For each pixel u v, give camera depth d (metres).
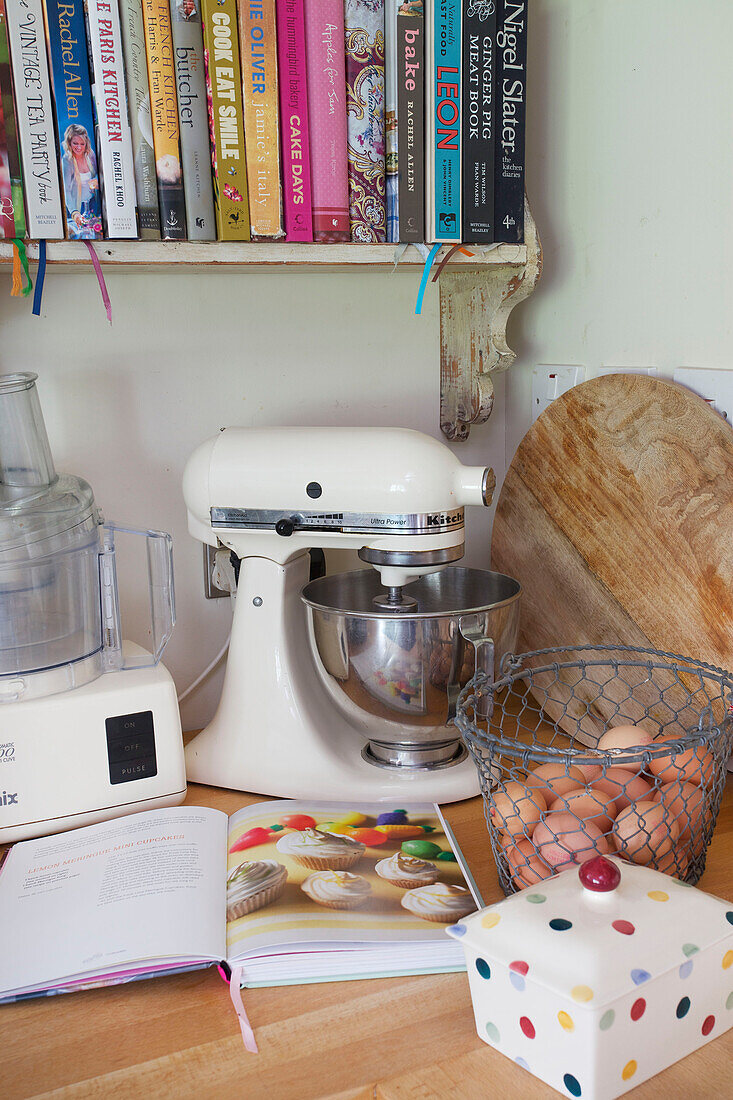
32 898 0.80
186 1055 0.65
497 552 1.24
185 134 0.90
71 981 0.70
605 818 0.78
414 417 1.29
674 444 0.96
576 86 1.14
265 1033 0.66
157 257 0.92
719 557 0.90
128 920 0.76
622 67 1.06
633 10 1.03
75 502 0.94
